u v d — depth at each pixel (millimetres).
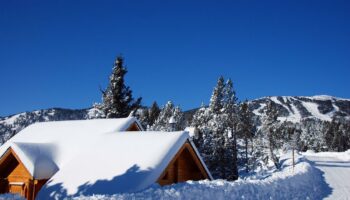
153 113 74750
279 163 47562
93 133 24016
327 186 25109
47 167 21156
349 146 124500
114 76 47406
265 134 49656
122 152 19703
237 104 47781
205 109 43406
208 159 34844
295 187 20938
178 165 21172
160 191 12445
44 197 18750
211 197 13773
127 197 11164
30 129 27516
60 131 25500
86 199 10711
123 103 47062
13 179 21953
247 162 45344
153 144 19547
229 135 36000
